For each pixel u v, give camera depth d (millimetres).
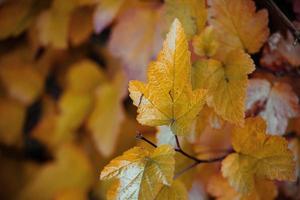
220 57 560
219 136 587
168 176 495
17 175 913
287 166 522
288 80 573
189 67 501
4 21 743
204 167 597
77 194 835
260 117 538
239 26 560
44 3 740
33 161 933
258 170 531
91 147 826
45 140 858
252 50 562
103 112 735
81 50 809
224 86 536
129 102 755
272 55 574
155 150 506
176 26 499
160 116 504
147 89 499
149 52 656
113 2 674
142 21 662
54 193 847
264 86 568
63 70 828
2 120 879
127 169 501
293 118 580
